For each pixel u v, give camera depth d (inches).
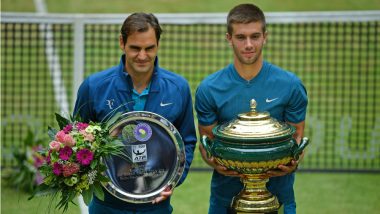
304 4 997.2
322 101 639.1
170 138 252.4
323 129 546.6
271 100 262.7
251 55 251.0
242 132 241.0
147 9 991.0
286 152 242.4
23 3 998.4
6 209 386.0
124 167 249.8
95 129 237.6
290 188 275.4
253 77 262.2
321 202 414.9
